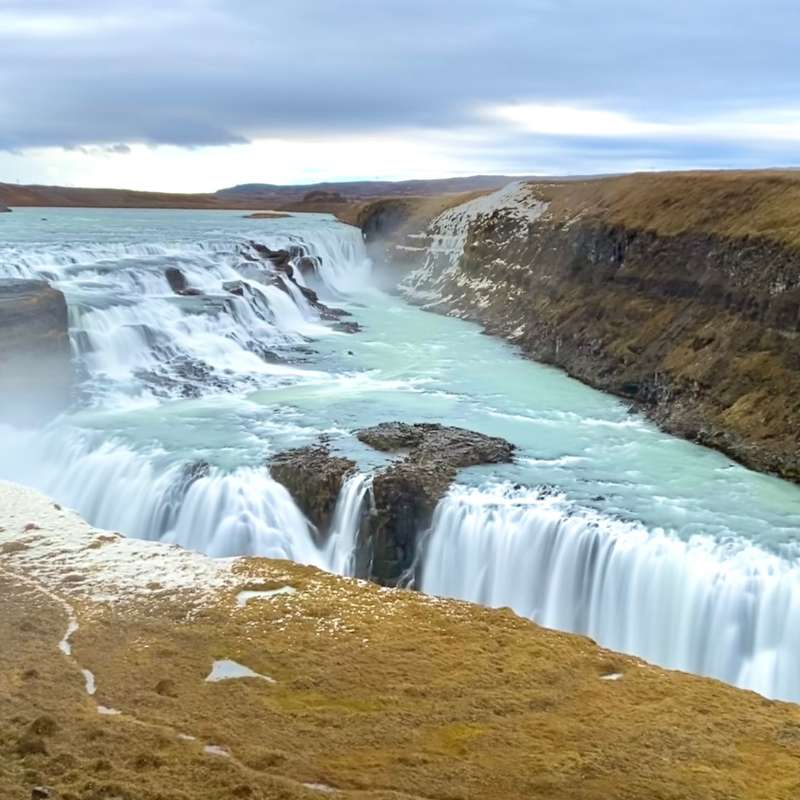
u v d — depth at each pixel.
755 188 43.44
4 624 18.92
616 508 27.20
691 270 42.59
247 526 28.00
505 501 27.55
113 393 37.84
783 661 22.38
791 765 14.99
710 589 23.31
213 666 17.67
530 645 19.20
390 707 16.31
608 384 41.53
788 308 35.84
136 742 14.72
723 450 33.16
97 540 23.92
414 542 27.62
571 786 14.12
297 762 14.48
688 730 16.02
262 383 41.47
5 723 15.08
